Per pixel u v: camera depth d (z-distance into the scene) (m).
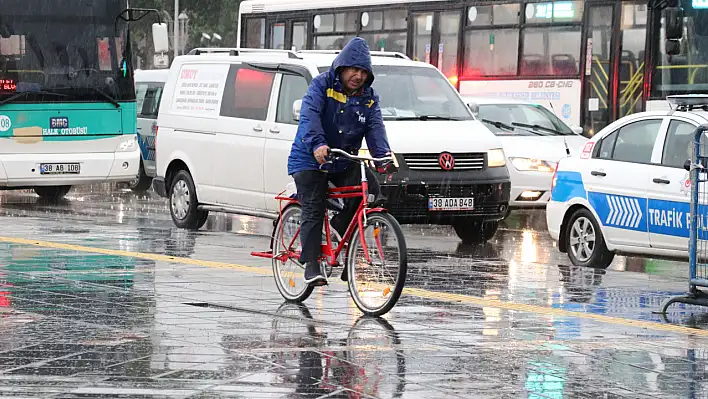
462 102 36.84
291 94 35.06
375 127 21.91
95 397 15.13
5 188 46.94
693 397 15.77
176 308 22.14
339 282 25.98
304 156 21.95
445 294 24.70
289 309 22.30
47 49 46.25
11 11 45.72
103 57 47.25
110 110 47.34
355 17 59.81
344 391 15.64
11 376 16.25
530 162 41.44
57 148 46.41
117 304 22.48
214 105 37.56
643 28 49.56
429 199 34.06
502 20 53.94
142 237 35.34
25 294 23.59
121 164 47.50
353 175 21.97
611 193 30.00
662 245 28.83
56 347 18.25
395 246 21.22
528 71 52.97
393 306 22.09
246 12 65.88
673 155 28.92
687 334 20.50
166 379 16.16
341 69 21.55
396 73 36.56
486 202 34.81
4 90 45.47
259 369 16.88
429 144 34.25
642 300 24.42
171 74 39.66
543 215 48.94
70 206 49.28
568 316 22.14
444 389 15.87
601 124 50.69
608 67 50.50
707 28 46.09
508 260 31.64
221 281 25.95
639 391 16.05
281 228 23.41
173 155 38.97
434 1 56.44
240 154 36.28
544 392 15.85
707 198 23.41
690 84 46.28
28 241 33.47
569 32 51.72
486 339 19.53
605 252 30.36
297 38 62.91
